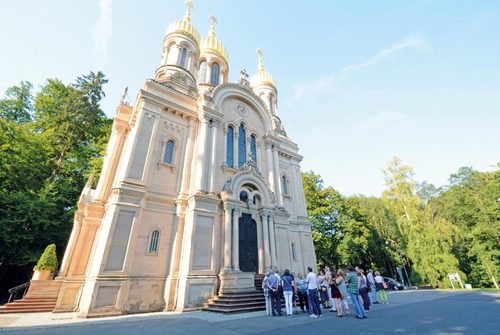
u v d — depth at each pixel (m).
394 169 33.34
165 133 17.72
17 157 21.92
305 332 7.09
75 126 29.78
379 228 40.78
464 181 42.69
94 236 16.94
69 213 23.33
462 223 35.78
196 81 25.41
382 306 12.82
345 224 33.41
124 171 14.73
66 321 10.29
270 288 11.30
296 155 26.59
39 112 30.41
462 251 33.91
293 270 19.86
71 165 28.59
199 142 18.41
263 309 12.80
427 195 47.78
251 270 17.02
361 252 33.28
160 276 14.04
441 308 10.78
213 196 16.70
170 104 18.34
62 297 14.07
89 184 20.50
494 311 9.29
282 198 22.23
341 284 10.71
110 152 20.23
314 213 32.88
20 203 20.11
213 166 17.84
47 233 21.50
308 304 11.49
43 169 25.03
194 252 14.55
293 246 21.53
